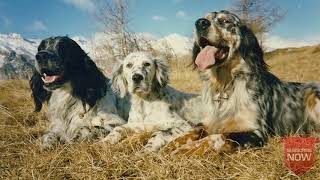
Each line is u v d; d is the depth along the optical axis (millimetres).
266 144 1217
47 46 1460
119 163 1060
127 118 1607
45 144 1342
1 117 1873
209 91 1383
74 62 1467
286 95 1421
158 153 1142
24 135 1513
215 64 1308
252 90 1312
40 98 1591
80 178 1017
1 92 2693
